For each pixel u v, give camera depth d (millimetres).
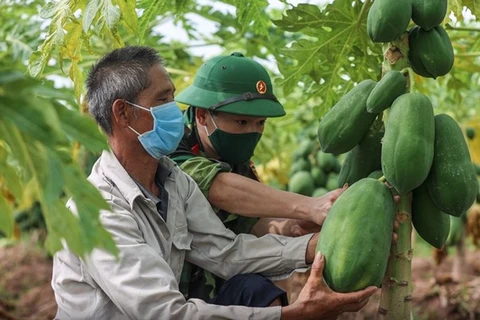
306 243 3455
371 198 3014
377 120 3268
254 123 3750
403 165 2908
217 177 3635
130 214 3262
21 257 9891
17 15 6293
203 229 3543
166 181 3496
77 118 1919
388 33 3076
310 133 6723
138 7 4012
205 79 3760
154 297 3107
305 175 6586
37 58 3783
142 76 3318
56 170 1913
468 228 7328
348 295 2969
